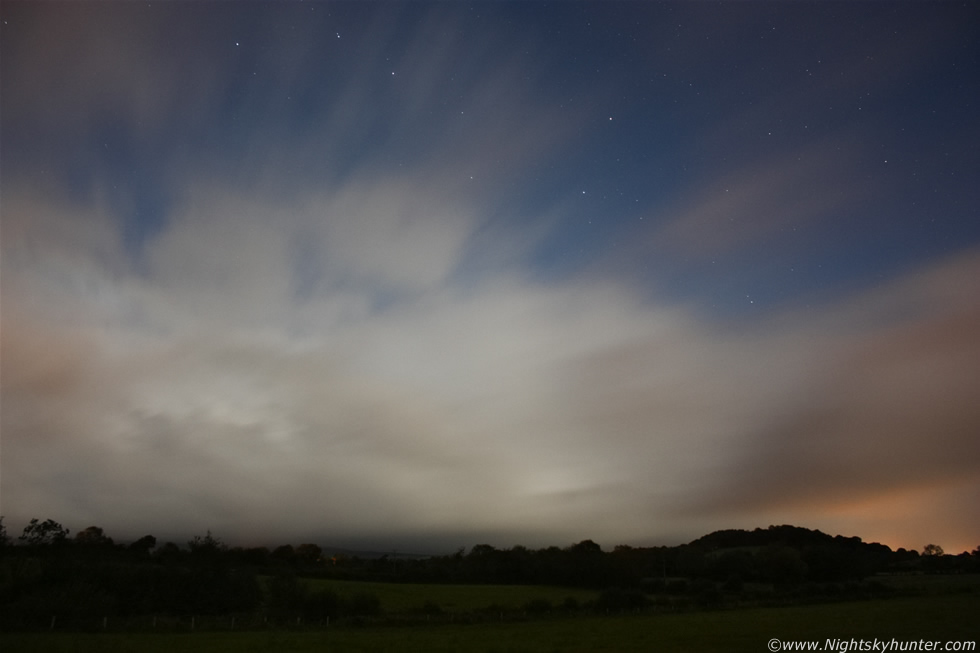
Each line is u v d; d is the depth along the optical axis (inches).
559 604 2593.5
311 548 4552.2
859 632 1556.3
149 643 1417.3
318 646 1397.6
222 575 2404.0
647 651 1301.7
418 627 1978.3
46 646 1312.7
